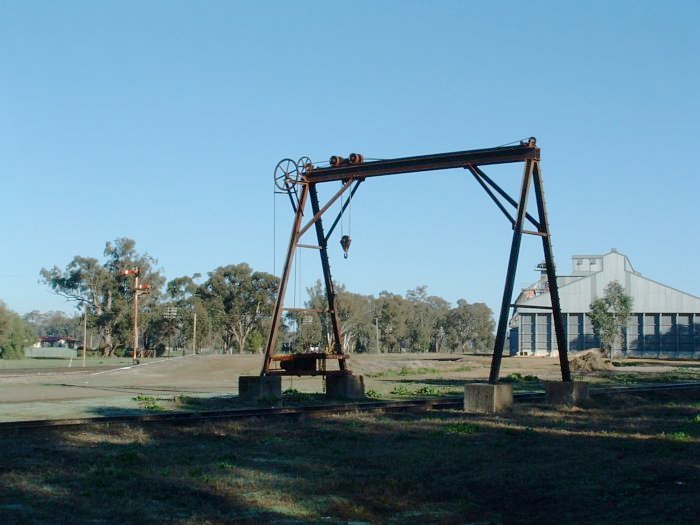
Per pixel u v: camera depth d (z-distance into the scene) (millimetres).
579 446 17375
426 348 159250
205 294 126750
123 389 40344
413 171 28516
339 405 26609
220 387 42750
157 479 13898
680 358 101312
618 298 98250
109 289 118562
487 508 12047
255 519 11312
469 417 23406
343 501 12422
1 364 89938
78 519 11227
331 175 30438
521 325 108812
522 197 25922
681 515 10742
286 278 30797
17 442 17484
